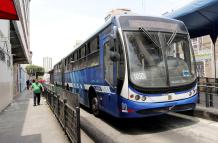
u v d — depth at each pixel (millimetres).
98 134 7336
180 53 7883
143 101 6949
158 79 7227
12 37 23875
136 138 6941
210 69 19469
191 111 9523
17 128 9070
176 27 8172
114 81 7684
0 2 7141
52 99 12977
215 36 13266
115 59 7395
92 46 10297
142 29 7605
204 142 6266
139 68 7172
